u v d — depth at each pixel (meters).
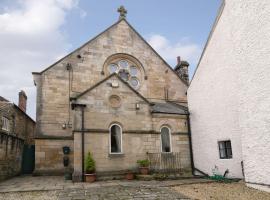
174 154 15.99
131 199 8.66
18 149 18.70
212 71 14.84
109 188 10.79
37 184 12.56
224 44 13.77
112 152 14.35
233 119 12.99
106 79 15.05
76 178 13.09
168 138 16.28
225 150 13.70
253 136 10.20
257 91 10.02
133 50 21.11
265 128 9.56
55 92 18.11
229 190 10.09
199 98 16.14
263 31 9.78
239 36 11.20
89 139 13.85
